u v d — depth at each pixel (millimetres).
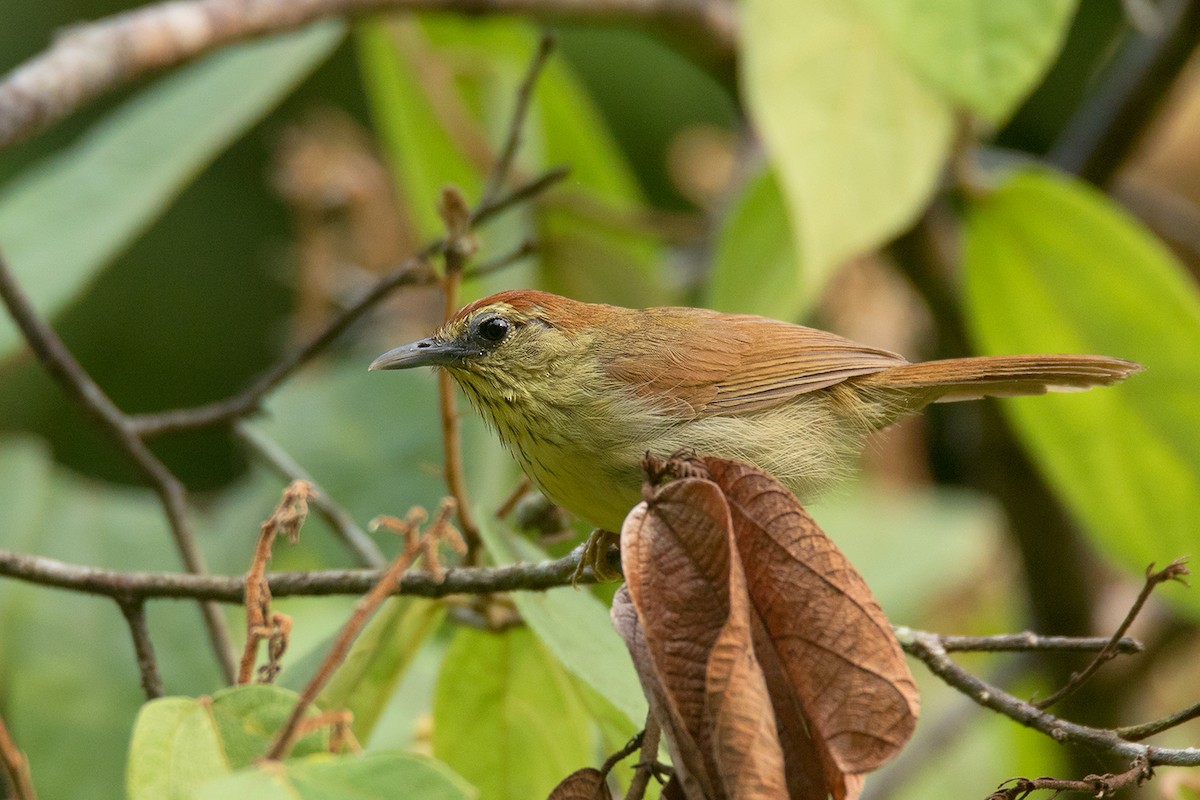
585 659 6742
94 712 9727
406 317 13617
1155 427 10531
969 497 14359
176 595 7113
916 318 14609
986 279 10750
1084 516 11055
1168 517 10734
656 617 5145
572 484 8438
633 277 12430
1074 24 17453
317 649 7414
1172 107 13648
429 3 11898
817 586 5203
